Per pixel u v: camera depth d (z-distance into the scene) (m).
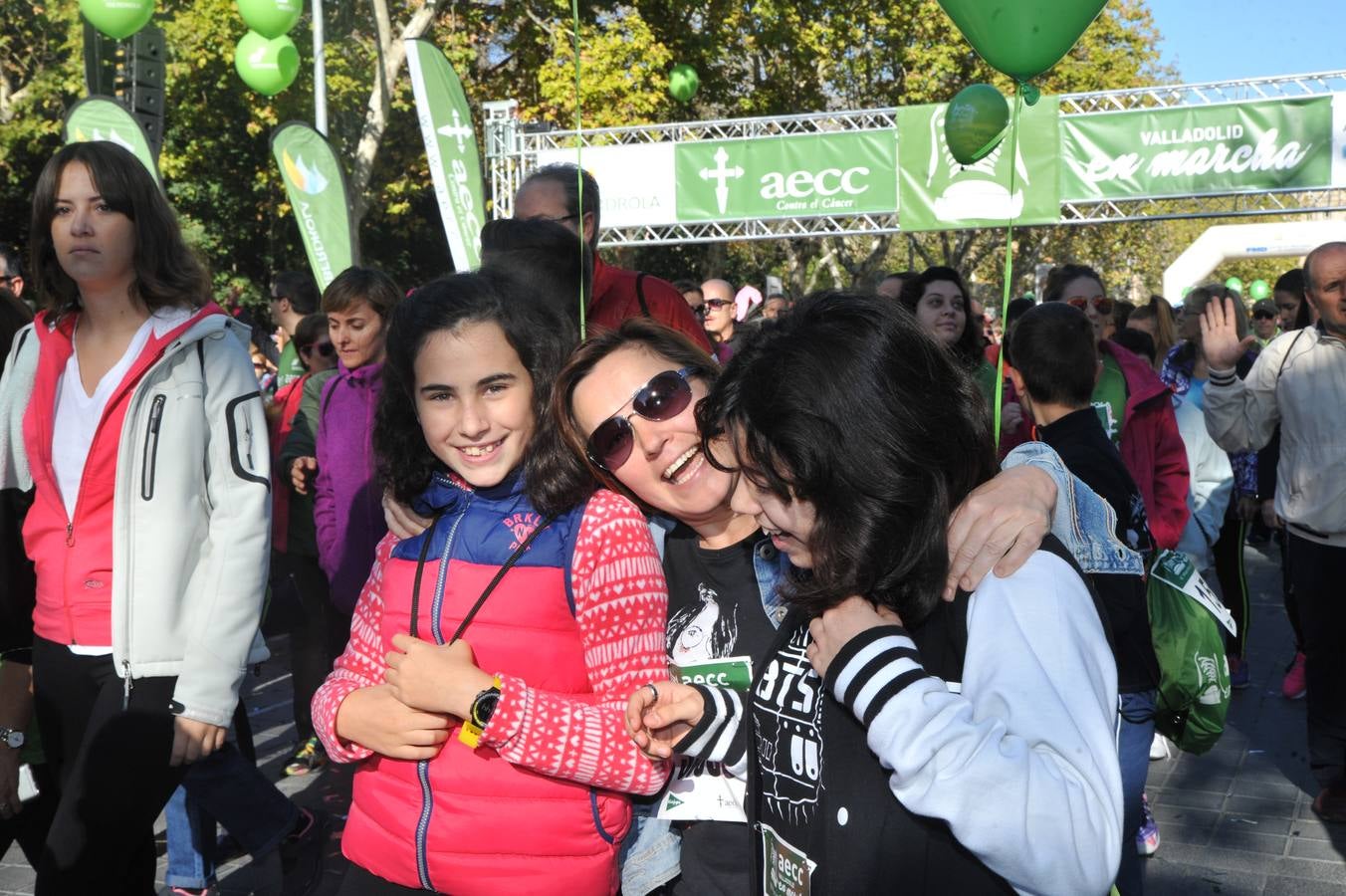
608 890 2.05
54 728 2.81
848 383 1.36
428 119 9.88
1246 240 23.06
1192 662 3.16
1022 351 3.34
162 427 2.72
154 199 2.79
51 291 2.85
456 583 2.01
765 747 1.61
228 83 18.52
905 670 1.37
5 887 3.94
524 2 18.47
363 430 4.44
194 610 2.75
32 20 17.02
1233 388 4.75
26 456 2.89
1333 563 4.49
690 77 13.88
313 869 3.64
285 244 21.38
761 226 13.74
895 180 12.76
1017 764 1.28
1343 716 4.53
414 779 2.00
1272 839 4.47
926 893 1.40
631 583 1.99
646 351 2.01
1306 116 11.77
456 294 2.02
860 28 22.78
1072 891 1.28
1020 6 1.85
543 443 2.01
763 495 1.43
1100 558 2.61
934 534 1.38
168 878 3.70
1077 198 12.33
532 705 1.90
